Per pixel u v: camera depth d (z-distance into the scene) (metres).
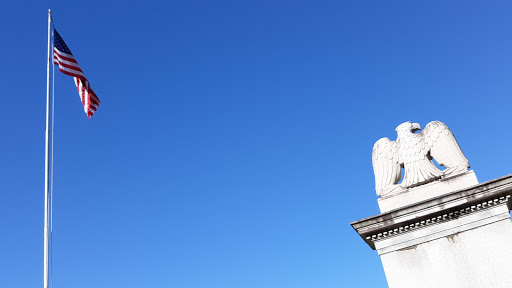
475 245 12.62
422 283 12.66
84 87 17.72
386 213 13.34
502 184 12.77
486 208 12.92
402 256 13.09
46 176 15.65
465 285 12.32
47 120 16.59
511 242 12.37
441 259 12.74
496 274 12.19
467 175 13.66
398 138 15.07
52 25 18.17
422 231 13.19
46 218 14.98
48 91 17.11
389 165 14.68
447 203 13.02
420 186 14.03
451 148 14.16
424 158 14.31
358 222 13.47
